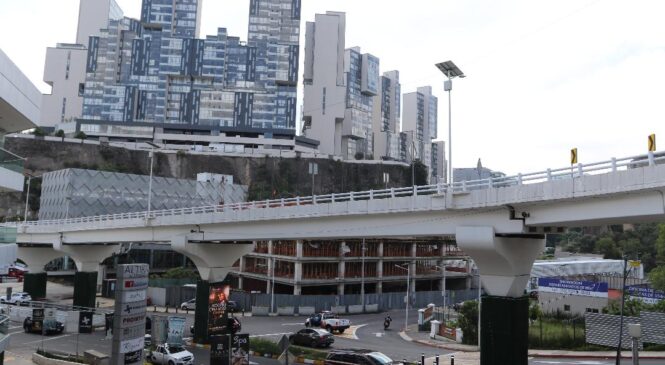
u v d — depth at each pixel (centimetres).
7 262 3562
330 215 3894
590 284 5869
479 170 10181
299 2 19338
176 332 3969
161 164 16262
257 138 18025
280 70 18538
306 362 3450
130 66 18788
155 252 10544
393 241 8688
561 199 2648
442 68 3731
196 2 19600
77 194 10306
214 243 5056
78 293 6600
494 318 3042
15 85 3656
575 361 3888
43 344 4097
